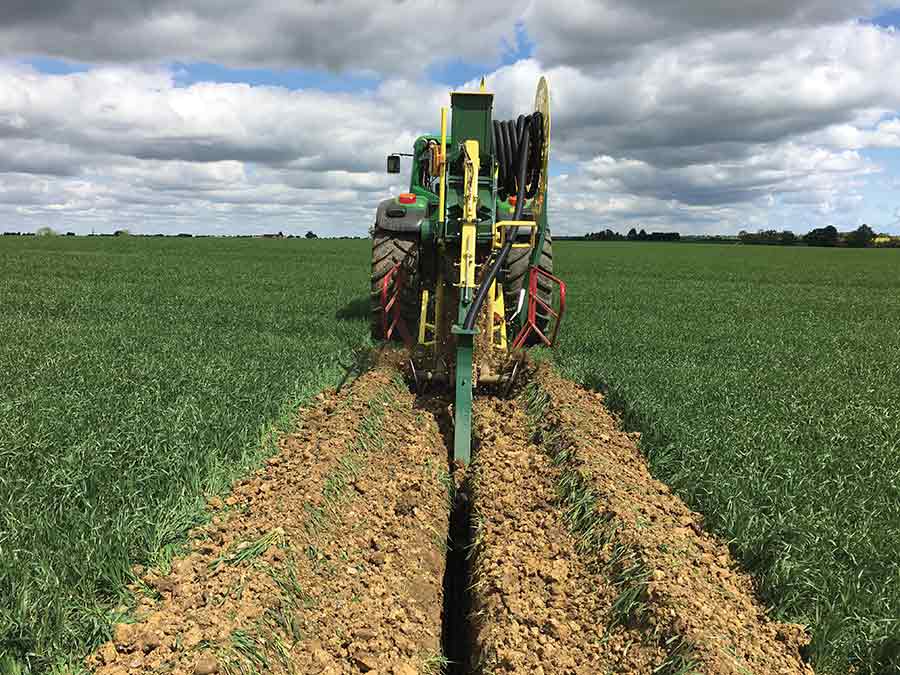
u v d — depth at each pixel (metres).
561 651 3.17
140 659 2.72
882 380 7.56
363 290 16.03
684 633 2.96
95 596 3.13
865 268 37.19
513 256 8.18
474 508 4.54
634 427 5.89
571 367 7.75
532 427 5.71
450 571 4.44
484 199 6.38
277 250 43.19
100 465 4.16
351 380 7.10
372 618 3.41
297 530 3.73
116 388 6.07
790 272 32.44
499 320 6.69
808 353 9.19
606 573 3.62
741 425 5.61
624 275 27.69
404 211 8.52
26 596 2.85
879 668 2.96
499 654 3.14
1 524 3.47
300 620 3.20
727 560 3.88
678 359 8.40
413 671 3.07
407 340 7.96
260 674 2.76
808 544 3.73
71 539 3.35
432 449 5.39
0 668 2.61
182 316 11.09
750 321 12.72
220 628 2.86
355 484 4.57
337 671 3.00
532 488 4.68
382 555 3.91
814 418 5.87
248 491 4.30
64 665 2.71
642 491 4.54
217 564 3.36
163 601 3.14
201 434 4.80
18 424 4.91
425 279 7.89
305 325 10.16
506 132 7.31
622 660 3.08
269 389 6.18
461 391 5.23
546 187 7.20
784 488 4.39
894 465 4.86
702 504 4.43
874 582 3.41
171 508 3.86
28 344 8.19
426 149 9.09
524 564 3.78
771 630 3.23
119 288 16.02
